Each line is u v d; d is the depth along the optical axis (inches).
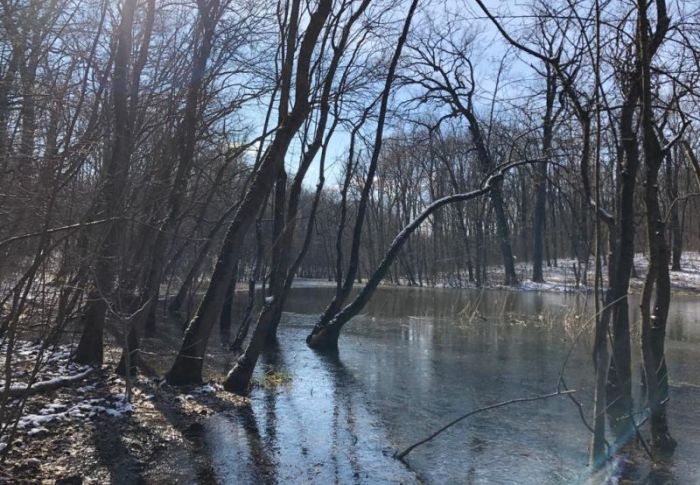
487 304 954.7
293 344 543.5
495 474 224.1
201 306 347.9
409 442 261.9
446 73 925.2
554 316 733.3
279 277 378.0
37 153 222.4
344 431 275.9
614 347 252.8
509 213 1684.3
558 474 223.6
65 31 286.8
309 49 333.1
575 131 311.6
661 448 241.0
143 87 373.4
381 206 1871.3
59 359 358.9
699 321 735.1
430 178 1659.7
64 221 218.1
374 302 1032.8
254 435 264.2
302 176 414.3
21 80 248.4
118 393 301.4
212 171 574.2
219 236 598.5
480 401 336.8
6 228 204.8
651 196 226.2
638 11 207.9
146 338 553.6
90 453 221.3
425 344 553.6
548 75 260.5
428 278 1800.0
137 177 321.4
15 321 174.2
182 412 287.3
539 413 309.9
